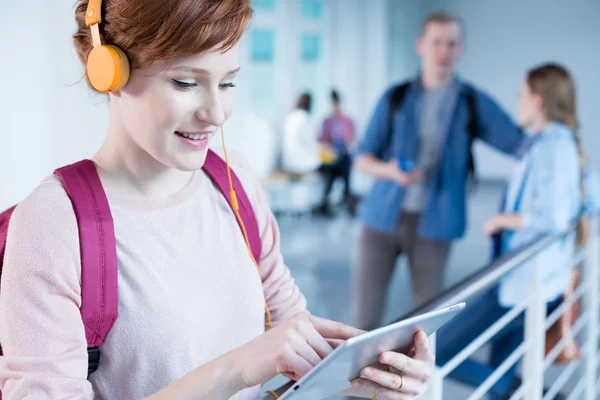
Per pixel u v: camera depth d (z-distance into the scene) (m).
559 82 2.71
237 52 0.74
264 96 8.00
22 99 3.55
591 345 2.41
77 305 0.74
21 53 3.52
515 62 10.10
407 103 3.32
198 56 0.70
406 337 0.69
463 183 3.31
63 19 3.60
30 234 0.72
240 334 0.87
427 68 3.29
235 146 7.00
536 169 2.64
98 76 0.73
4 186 3.56
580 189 2.68
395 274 5.11
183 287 0.82
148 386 0.80
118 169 0.81
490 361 2.54
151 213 0.82
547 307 2.50
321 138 7.49
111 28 0.72
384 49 9.07
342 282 4.91
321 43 8.73
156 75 0.71
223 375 0.67
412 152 3.32
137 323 0.78
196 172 0.89
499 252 2.82
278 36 8.09
